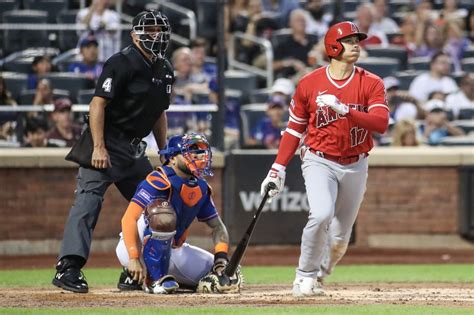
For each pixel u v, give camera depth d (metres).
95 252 45.56
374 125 22.83
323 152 23.67
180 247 25.59
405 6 63.44
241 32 59.38
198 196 24.95
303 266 24.17
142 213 24.64
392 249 47.88
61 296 24.77
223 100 46.16
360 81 23.47
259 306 22.31
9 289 27.92
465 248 48.81
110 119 26.30
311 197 23.52
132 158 26.61
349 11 61.81
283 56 57.59
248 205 47.06
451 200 48.84
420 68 57.38
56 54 49.88
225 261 25.62
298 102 23.92
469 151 48.66
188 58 50.91
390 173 48.59
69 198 45.81
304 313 20.53
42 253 45.56
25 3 55.31
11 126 45.81
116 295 24.94
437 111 52.34
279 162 24.31
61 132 46.03
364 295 25.67
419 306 22.62
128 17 55.50
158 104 26.45
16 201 45.41
